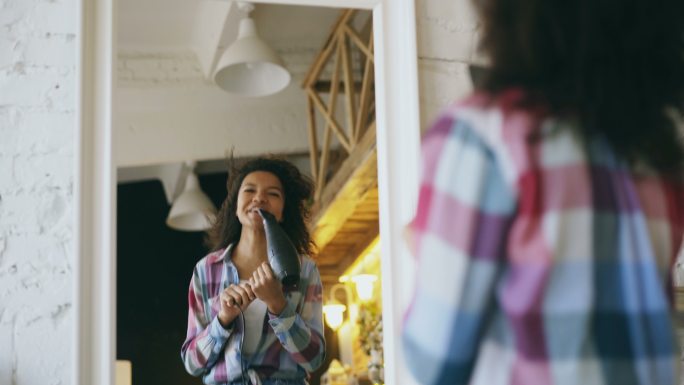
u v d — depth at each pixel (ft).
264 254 7.69
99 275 5.72
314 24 9.13
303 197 8.35
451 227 2.32
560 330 2.28
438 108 6.60
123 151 8.96
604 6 2.38
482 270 2.30
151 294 8.84
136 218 9.06
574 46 2.38
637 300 2.33
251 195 8.02
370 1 6.67
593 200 2.34
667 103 2.47
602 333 2.31
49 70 5.93
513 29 2.43
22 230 5.69
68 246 5.73
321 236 9.57
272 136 10.11
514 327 2.31
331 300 9.27
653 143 2.42
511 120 2.35
